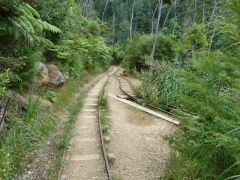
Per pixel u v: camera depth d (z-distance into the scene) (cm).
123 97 916
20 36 434
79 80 1105
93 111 649
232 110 204
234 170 206
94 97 863
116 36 5144
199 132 228
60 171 286
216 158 223
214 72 215
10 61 359
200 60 238
